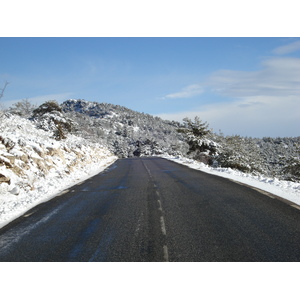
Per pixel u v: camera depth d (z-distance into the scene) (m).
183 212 7.12
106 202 8.81
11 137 13.75
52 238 5.57
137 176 15.66
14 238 5.69
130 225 6.21
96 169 21.67
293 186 9.99
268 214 6.55
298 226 5.59
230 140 31.64
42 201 9.43
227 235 5.25
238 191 9.69
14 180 10.90
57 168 16.41
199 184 11.73
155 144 109.69
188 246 4.80
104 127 190.50
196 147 40.88
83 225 6.39
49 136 25.64
